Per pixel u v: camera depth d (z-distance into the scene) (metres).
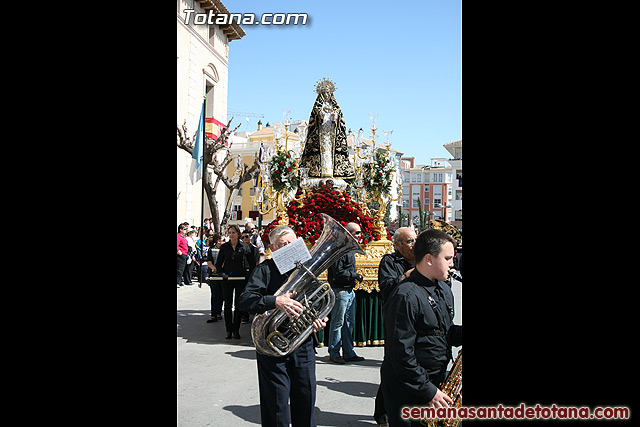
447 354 2.68
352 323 6.34
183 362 6.22
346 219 7.50
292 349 3.22
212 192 19.05
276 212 8.16
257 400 4.79
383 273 4.50
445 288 2.85
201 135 17.98
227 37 26.38
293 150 8.52
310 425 3.30
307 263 3.41
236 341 7.49
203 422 4.20
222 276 7.68
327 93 8.74
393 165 8.26
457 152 51.97
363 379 5.52
